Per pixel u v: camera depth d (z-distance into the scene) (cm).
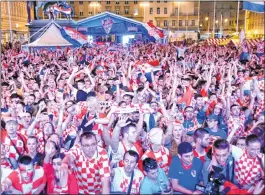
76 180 410
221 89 691
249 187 432
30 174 395
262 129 510
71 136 502
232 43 1412
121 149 445
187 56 1202
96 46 1298
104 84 701
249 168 430
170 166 417
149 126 527
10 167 440
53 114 540
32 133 470
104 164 402
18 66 983
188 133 509
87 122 523
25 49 1245
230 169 437
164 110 550
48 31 1252
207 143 442
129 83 774
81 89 683
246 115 570
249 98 629
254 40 1074
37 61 1098
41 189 403
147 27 1369
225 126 550
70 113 525
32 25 1472
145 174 405
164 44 1402
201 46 1437
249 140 425
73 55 1161
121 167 413
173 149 470
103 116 528
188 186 410
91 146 395
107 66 964
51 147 417
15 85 686
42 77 775
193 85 716
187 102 628
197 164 414
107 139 452
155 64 902
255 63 930
